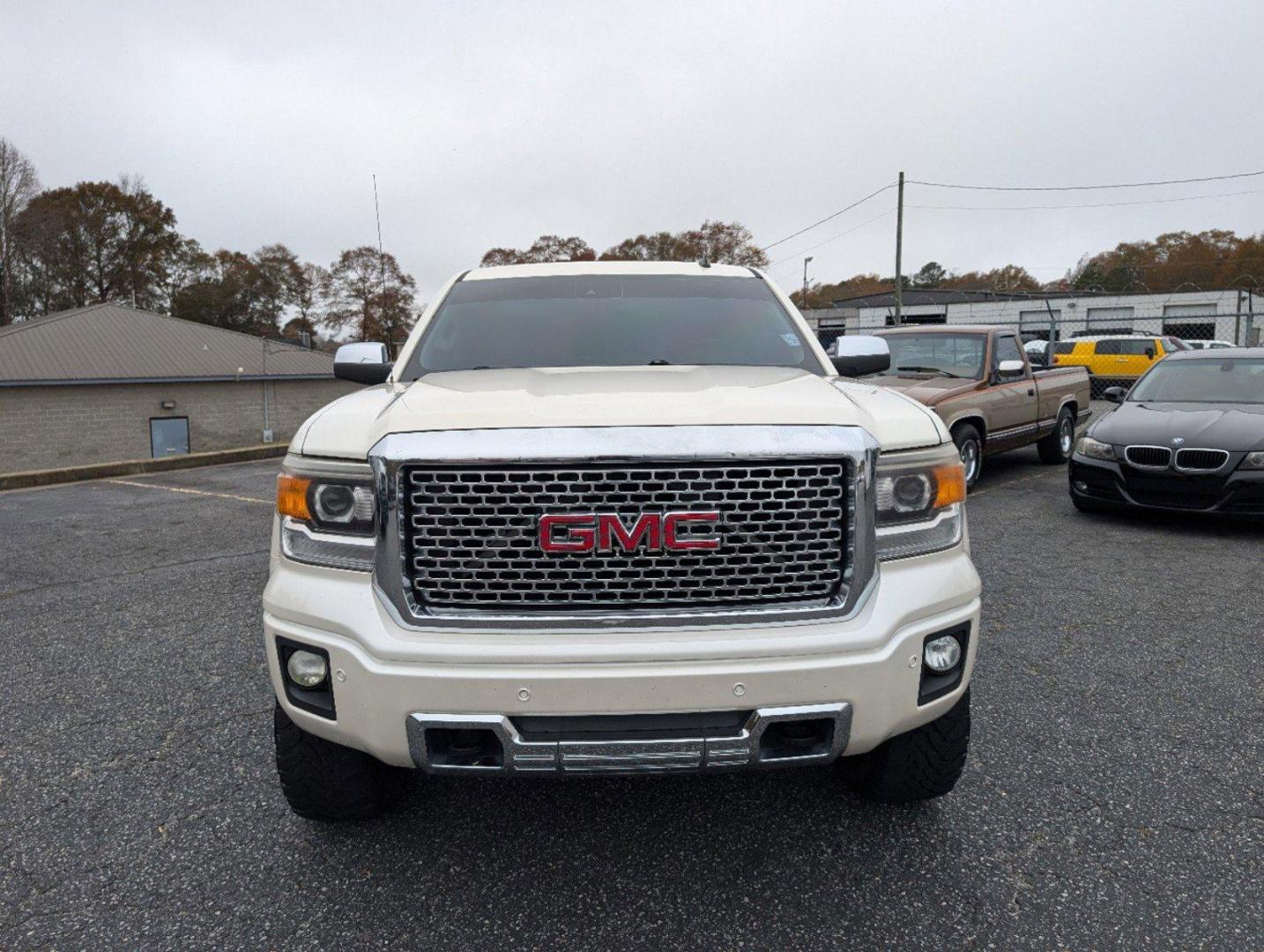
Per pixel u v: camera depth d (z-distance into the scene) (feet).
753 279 12.35
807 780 9.31
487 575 6.59
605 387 7.77
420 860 7.94
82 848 8.15
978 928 6.91
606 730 6.51
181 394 102.78
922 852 7.97
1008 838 8.16
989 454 28.89
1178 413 23.11
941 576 7.16
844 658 6.54
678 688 6.38
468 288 11.93
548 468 6.48
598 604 6.56
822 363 10.19
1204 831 8.22
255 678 12.47
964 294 153.99
